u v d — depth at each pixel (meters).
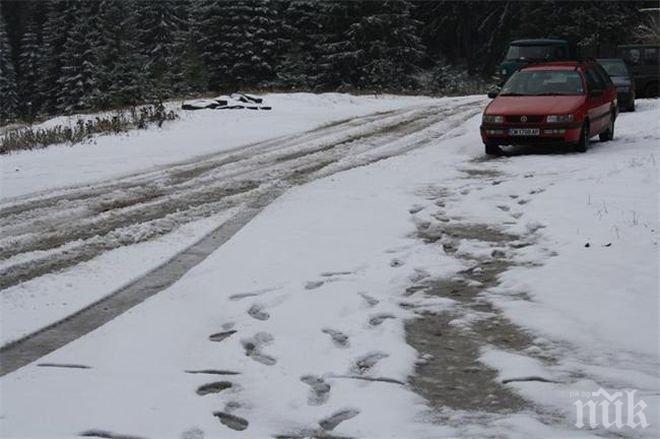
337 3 41.53
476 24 50.06
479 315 6.14
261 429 4.29
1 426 4.32
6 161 15.58
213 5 42.31
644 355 5.22
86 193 11.58
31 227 9.46
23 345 5.66
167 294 6.66
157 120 21.47
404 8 42.88
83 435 4.21
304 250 7.93
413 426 4.28
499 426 4.26
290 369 5.08
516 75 15.29
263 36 42.81
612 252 7.46
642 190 9.88
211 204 10.58
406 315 6.12
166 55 51.00
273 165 13.88
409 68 43.75
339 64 41.81
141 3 52.12
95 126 20.70
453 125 19.33
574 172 11.67
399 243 8.22
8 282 7.25
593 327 5.73
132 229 9.20
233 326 5.89
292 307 6.20
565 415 4.38
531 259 7.56
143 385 4.83
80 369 5.12
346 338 5.62
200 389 4.82
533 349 5.42
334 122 20.94
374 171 12.70
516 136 13.71
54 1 53.44
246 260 7.59
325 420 4.39
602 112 15.08
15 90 61.78
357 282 6.85
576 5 40.19
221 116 22.56
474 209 9.71
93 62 46.91
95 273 7.45
